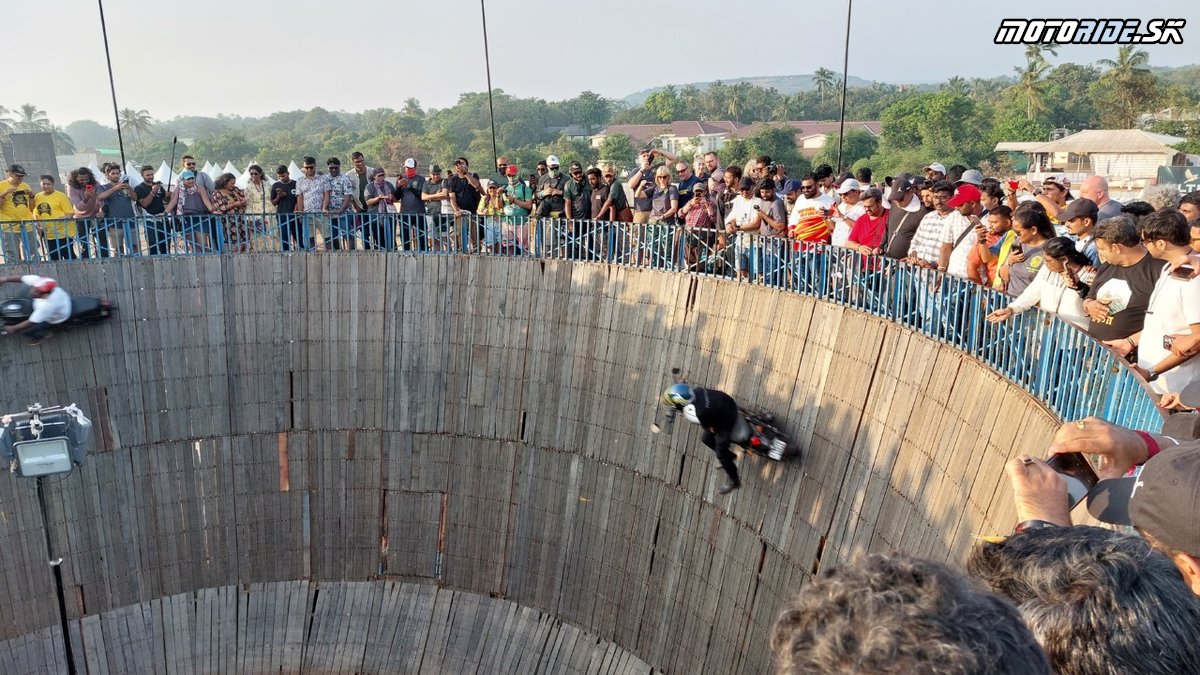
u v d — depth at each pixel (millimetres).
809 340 15180
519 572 19922
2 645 19172
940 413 12102
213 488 20906
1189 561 2453
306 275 20922
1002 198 13219
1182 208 9805
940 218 13078
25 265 19406
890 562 1881
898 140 66438
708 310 17266
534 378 19953
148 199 20859
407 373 20906
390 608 20656
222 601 20844
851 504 13727
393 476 21000
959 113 64875
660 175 18609
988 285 12562
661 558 17531
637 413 18359
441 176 21234
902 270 13375
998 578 2480
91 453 19859
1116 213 11500
